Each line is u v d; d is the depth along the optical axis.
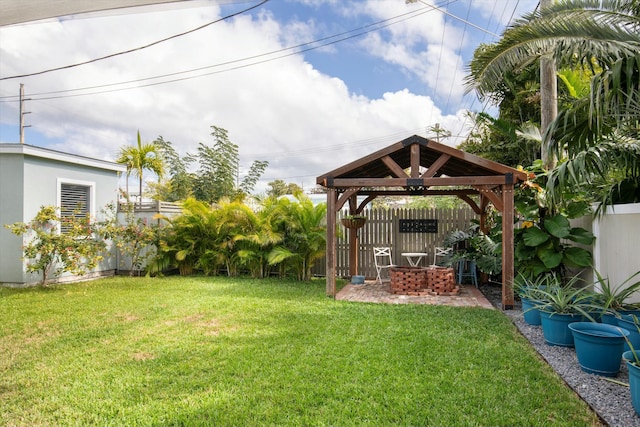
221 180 17.14
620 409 2.75
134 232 9.84
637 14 3.79
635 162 4.38
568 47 3.70
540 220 6.36
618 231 4.97
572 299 4.44
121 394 3.04
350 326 4.93
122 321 5.33
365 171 8.11
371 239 9.86
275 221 9.69
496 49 4.61
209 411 2.74
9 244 8.60
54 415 2.73
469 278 8.87
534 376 3.33
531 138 8.09
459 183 6.21
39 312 5.91
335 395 2.97
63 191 9.43
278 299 6.80
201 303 6.44
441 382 3.20
